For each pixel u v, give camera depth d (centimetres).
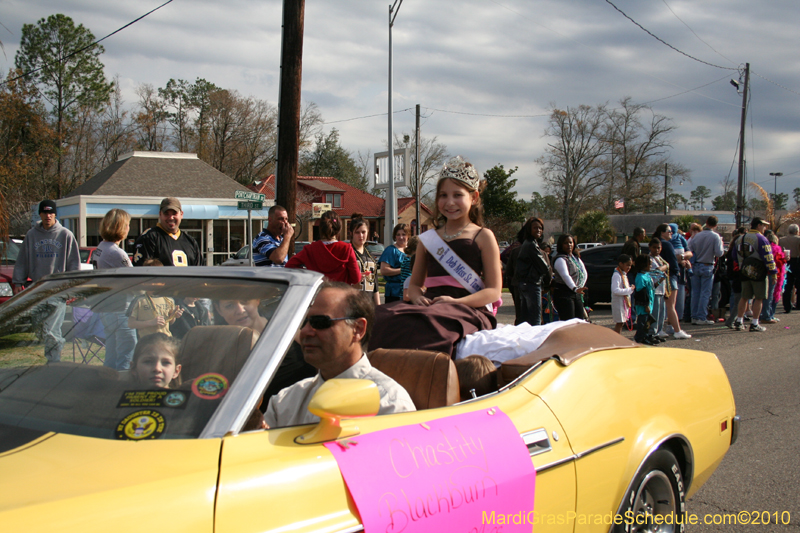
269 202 3177
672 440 274
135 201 2853
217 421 158
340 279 518
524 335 291
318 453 159
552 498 210
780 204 5806
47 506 123
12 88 3041
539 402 227
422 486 170
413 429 185
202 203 2956
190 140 5806
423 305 325
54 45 4244
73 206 2861
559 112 5338
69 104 4438
